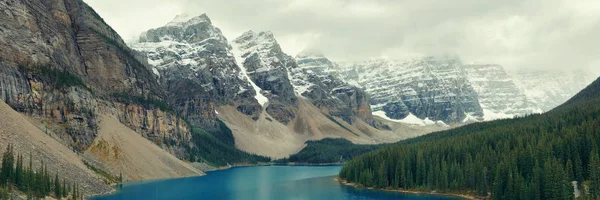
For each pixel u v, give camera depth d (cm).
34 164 19288
